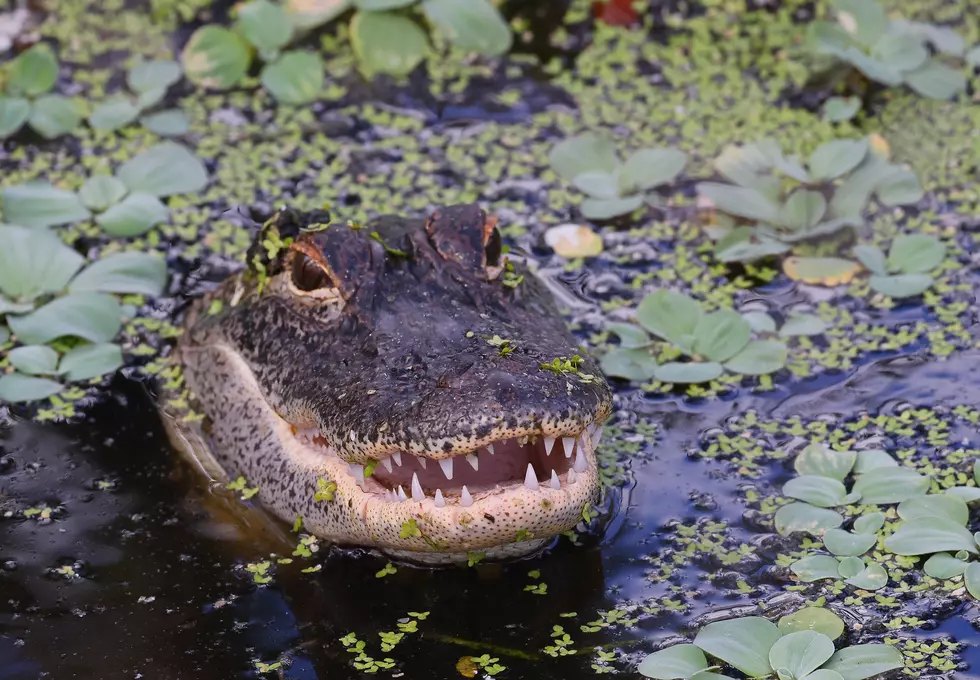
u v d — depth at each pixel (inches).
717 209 258.5
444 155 279.7
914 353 217.8
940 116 283.7
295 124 291.0
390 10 309.3
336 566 180.7
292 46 314.2
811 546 178.4
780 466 195.2
